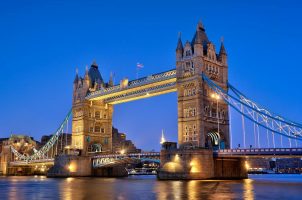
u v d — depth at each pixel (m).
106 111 133.88
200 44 94.81
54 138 144.25
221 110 98.06
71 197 47.19
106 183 81.12
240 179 92.69
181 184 69.81
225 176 90.56
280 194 48.75
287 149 75.19
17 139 186.62
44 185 76.12
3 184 82.12
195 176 84.19
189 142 91.69
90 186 70.12
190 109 93.06
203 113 91.75
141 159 104.06
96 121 130.88
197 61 93.38
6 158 176.88
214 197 44.31
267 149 77.69
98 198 45.28
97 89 130.25
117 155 112.12
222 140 96.62
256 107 88.50
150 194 50.03
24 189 63.97
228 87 98.75
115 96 126.19
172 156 89.06
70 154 124.00
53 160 140.38
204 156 84.88
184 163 86.25
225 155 84.38
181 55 97.88
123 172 139.12
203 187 60.75
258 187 61.34
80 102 130.62
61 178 117.06
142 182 82.19
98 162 121.81
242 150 81.50
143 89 111.25
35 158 157.38
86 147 127.00
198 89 91.94
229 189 56.62
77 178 115.62
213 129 94.06
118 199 43.84
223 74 99.56
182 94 95.69
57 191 58.19
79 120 130.00
